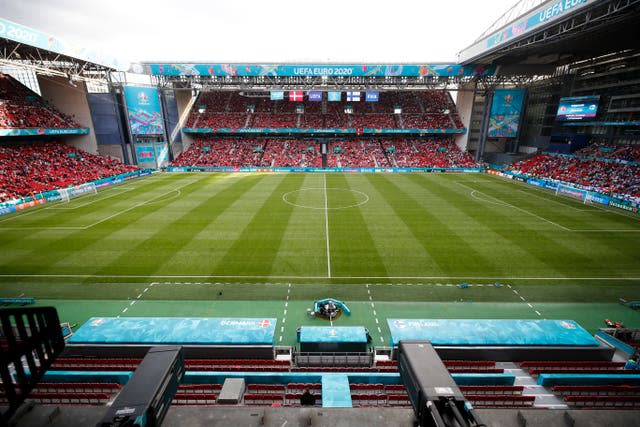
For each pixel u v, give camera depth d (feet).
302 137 274.36
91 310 67.97
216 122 262.88
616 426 19.72
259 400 40.19
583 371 48.85
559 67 217.77
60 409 21.18
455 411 14.98
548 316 66.54
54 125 192.54
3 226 114.11
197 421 19.70
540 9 128.26
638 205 130.21
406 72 218.18
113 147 224.12
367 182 193.36
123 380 45.27
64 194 154.20
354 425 19.47
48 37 145.89
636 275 81.82
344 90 235.40
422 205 142.10
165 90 235.40
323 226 114.93
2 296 72.13
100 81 209.67
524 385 46.16
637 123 171.42
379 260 89.71
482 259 90.22
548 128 228.84
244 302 71.05
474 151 267.39
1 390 42.65
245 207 138.41
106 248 96.22
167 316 66.49
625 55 176.76
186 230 110.83
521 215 127.95
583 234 107.86
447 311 68.13
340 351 54.44
